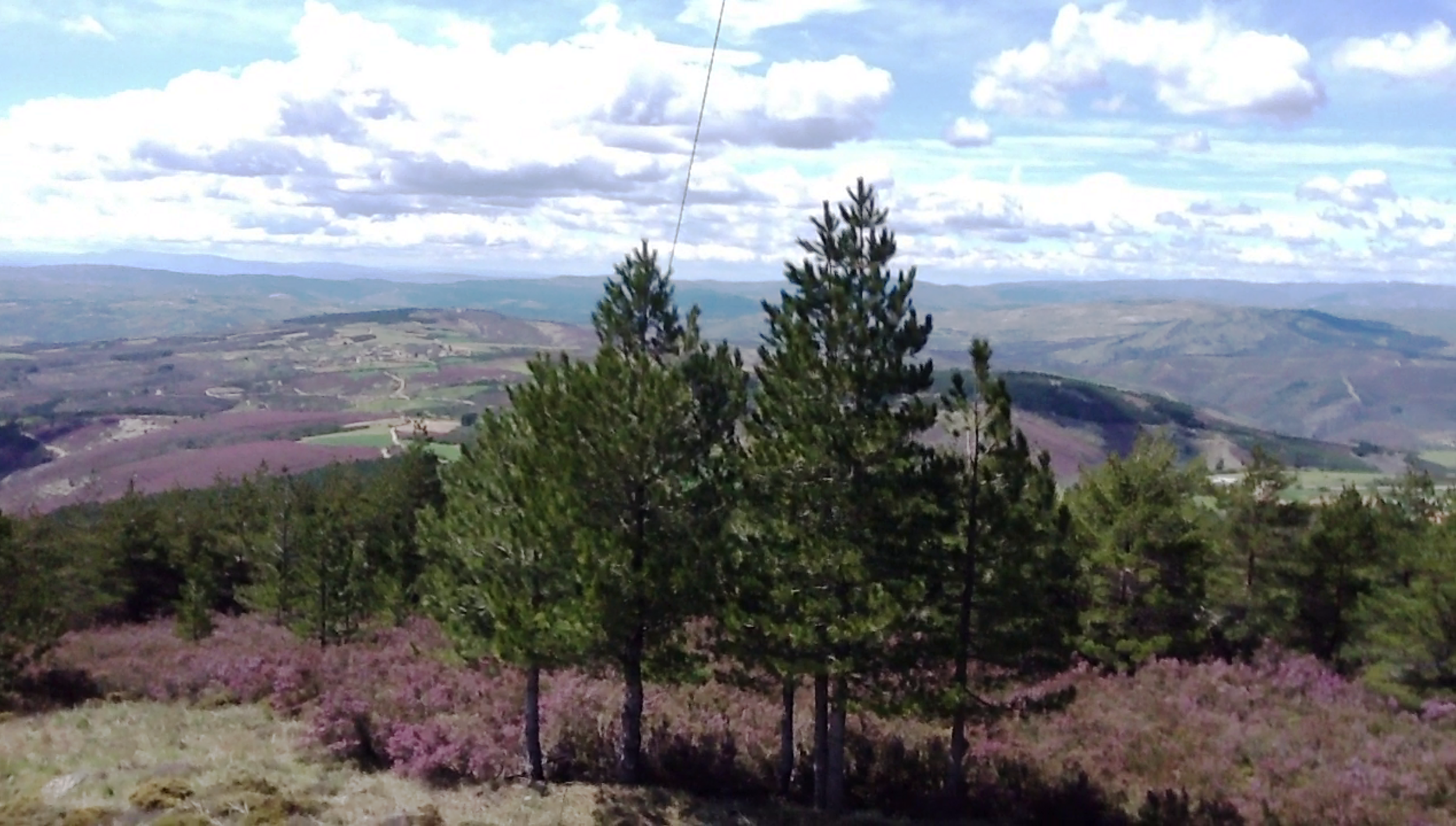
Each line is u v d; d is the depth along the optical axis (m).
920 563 16.33
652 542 16.61
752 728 20.19
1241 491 30.86
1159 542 27.64
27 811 12.96
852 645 15.98
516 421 17.97
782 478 16.41
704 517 16.89
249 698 22.91
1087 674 26.56
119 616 37.69
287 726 20.36
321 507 31.61
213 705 22.48
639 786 17.25
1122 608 27.97
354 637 27.88
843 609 16.11
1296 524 30.30
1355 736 21.25
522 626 16.19
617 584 15.84
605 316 17.72
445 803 15.70
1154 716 22.78
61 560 34.22
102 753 17.06
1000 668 18.45
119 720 20.48
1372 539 29.41
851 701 16.56
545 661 16.50
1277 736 21.05
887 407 16.38
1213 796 17.88
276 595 28.89
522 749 18.25
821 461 15.94
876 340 16.19
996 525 16.45
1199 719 22.39
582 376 16.69
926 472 16.27
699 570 16.22
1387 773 18.77
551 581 17.05
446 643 25.08
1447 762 19.16
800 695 22.61
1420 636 24.28
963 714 16.58
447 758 17.50
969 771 18.61
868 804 17.64
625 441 16.16
